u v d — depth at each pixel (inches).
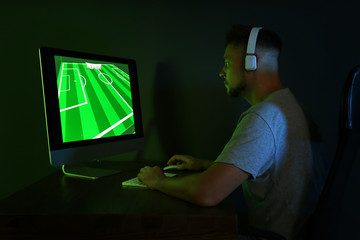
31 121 74.8
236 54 47.8
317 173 45.0
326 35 68.6
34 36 73.5
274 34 47.1
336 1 67.9
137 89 67.7
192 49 71.7
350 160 38.8
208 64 71.5
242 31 47.7
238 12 70.1
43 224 36.6
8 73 74.4
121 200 41.3
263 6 69.4
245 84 48.0
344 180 39.2
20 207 39.0
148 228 35.9
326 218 36.9
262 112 41.3
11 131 75.2
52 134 50.2
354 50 68.3
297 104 45.3
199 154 73.4
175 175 53.9
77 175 55.9
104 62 60.7
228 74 49.6
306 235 38.0
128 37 72.7
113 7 72.4
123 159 74.5
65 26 73.3
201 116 72.6
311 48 69.2
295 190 42.0
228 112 71.9
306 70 69.6
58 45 73.6
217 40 70.9
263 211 43.9
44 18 73.3
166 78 72.7
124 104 63.9
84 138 55.4
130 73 66.2
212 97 72.0
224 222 35.1
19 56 74.0
